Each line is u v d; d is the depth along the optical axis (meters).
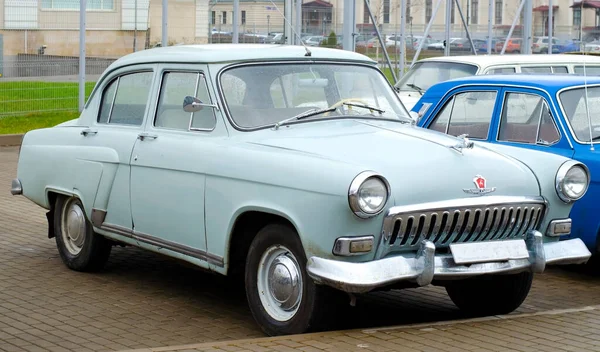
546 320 7.29
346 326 7.39
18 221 12.05
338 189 6.34
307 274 6.65
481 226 6.85
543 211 7.25
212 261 7.43
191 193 7.59
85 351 6.75
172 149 7.83
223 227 7.26
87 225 9.11
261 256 7.02
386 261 6.45
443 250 6.85
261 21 29.72
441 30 39.22
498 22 44.41
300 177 6.60
